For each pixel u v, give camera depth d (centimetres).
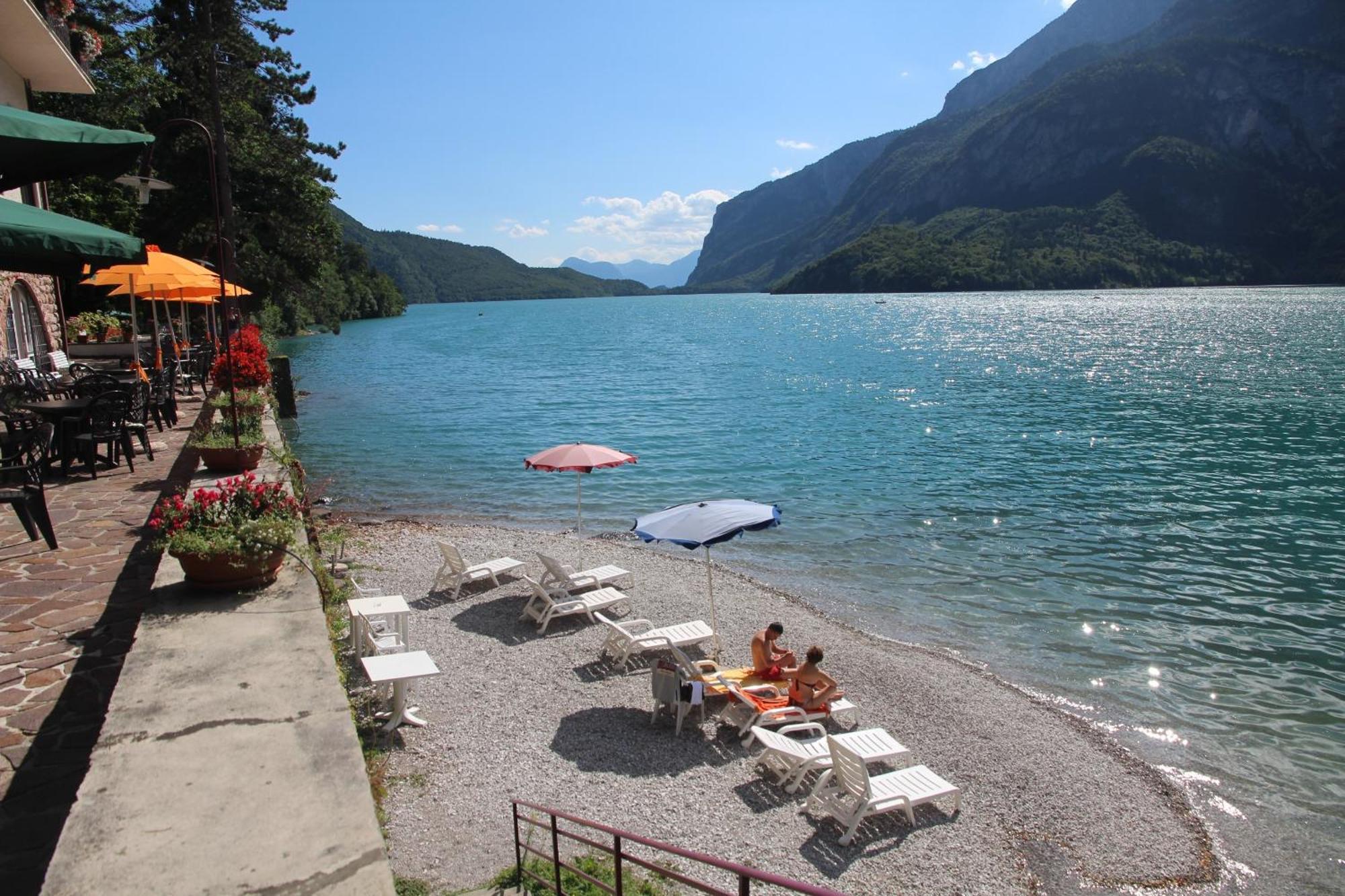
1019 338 7156
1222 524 1753
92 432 1134
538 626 1139
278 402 2895
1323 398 3584
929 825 745
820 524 1739
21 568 773
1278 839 757
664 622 1190
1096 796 803
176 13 3253
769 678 937
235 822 381
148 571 768
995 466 2316
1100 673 1080
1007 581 1410
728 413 3328
